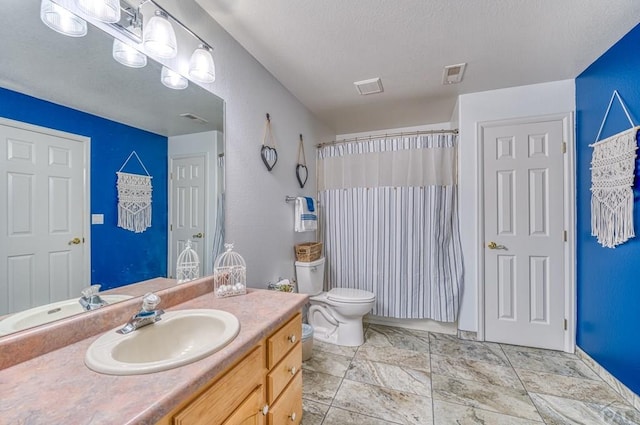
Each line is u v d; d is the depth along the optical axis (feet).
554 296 7.88
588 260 7.11
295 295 4.87
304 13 5.11
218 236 5.49
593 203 6.75
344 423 5.13
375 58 6.63
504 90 8.24
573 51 6.33
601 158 6.40
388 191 9.55
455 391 6.04
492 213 8.38
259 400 3.57
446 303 8.75
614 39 5.89
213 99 5.38
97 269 3.58
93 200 3.56
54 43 3.16
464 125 8.62
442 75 7.45
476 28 5.54
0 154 2.72
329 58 6.61
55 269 3.15
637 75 5.44
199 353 2.74
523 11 5.07
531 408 5.51
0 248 2.71
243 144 6.22
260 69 6.86
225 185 5.68
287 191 8.27
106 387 2.28
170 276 4.55
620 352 5.95
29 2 2.96
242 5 4.91
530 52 6.39
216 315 3.79
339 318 8.38
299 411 4.69
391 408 5.52
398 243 9.41
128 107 3.96
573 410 5.46
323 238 10.50
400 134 9.35
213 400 2.78
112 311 3.54
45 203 3.09
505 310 8.29
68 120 3.30
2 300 2.70
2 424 1.87
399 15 5.17
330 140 12.00
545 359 7.39
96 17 3.32
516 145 8.17
